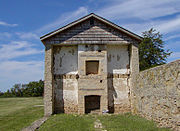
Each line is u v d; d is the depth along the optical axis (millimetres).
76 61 14055
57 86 13852
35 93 47656
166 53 27953
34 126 9312
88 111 13766
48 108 12969
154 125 8859
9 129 9156
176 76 7508
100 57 13750
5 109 19047
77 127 8797
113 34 13953
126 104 13859
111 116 12039
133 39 14031
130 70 14102
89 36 13773
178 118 7344
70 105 13578
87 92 13312
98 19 13805
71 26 13711
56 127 8930
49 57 13453
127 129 8234
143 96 11180
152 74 9867
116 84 14023
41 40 13523
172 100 7789
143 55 27938
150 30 28859
